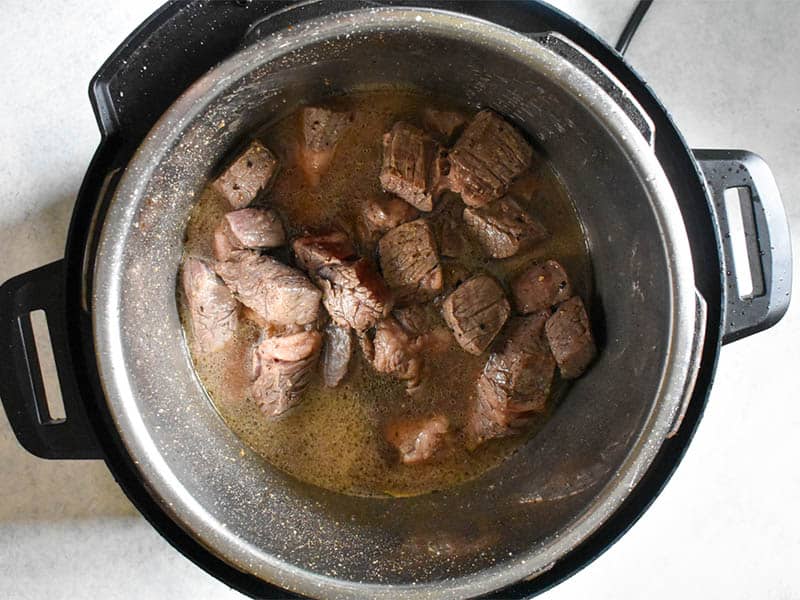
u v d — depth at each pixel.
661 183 0.37
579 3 0.50
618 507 0.40
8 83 0.50
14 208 0.50
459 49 0.38
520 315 0.46
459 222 0.45
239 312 0.45
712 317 0.42
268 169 0.43
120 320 0.37
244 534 0.40
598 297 0.46
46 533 0.50
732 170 0.43
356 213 0.45
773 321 0.43
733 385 0.52
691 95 0.51
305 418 0.46
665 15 0.51
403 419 0.46
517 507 0.44
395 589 0.38
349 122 0.44
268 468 0.46
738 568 0.52
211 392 0.46
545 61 0.36
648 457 0.37
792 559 0.52
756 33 0.51
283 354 0.44
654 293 0.39
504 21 0.42
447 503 0.46
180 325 0.45
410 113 0.45
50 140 0.50
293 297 0.43
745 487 0.52
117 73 0.40
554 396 0.47
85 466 0.51
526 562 0.38
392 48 0.40
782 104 0.51
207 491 0.42
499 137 0.44
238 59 0.36
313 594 0.38
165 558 0.50
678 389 0.37
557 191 0.46
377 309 0.43
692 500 0.52
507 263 0.46
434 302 0.45
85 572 0.50
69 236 0.41
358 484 0.46
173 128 0.36
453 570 0.40
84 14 0.50
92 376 0.42
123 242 0.37
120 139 0.40
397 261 0.44
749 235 0.45
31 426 0.43
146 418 0.39
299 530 0.44
